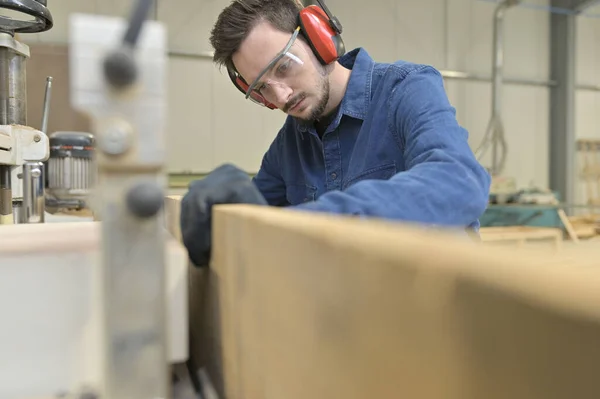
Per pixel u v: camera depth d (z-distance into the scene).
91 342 0.35
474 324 0.15
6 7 1.00
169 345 0.37
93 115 0.25
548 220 3.46
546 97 4.59
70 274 0.35
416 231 0.22
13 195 1.05
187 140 3.60
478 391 0.15
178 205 0.52
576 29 4.53
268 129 3.80
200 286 0.52
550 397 0.13
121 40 0.25
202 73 3.60
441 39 4.20
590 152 4.66
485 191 0.60
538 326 0.13
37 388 0.34
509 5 3.94
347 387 0.21
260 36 0.86
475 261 0.16
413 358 0.18
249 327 0.34
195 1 3.55
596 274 0.14
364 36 3.97
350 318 0.21
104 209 0.26
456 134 0.69
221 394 0.43
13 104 1.08
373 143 0.93
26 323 0.34
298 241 0.26
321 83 0.94
